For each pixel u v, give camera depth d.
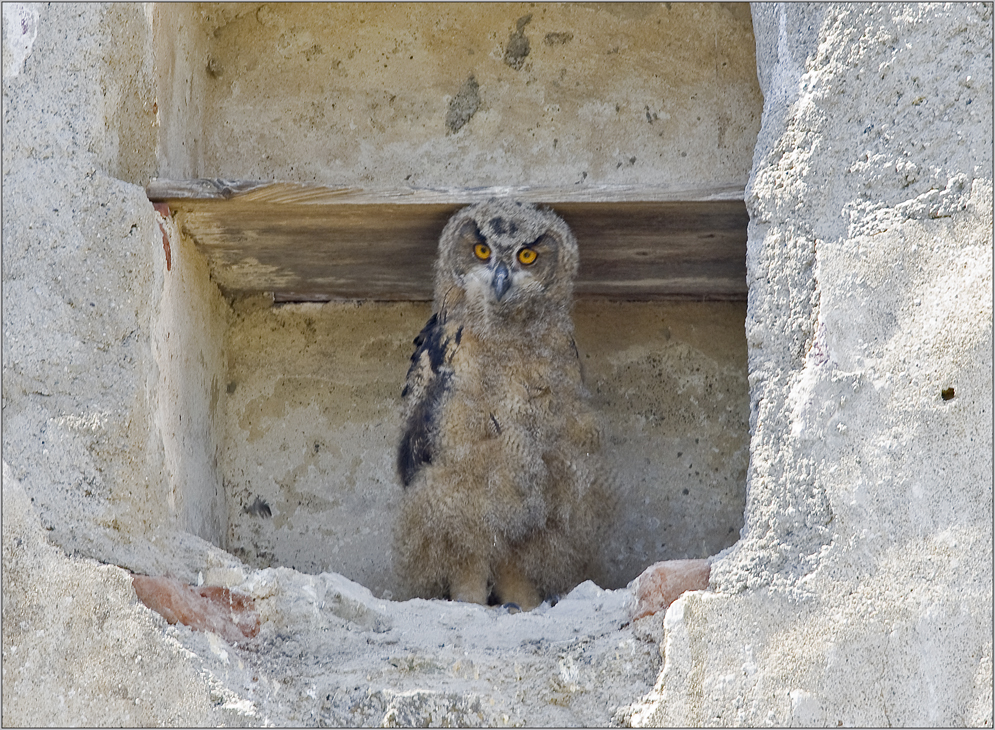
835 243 6.74
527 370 8.56
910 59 6.77
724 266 9.12
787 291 6.89
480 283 8.37
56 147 7.55
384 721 6.39
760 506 6.61
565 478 8.49
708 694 6.31
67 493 6.97
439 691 6.49
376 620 7.25
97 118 7.62
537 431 8.44
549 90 10.02
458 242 8.47
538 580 8.73
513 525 8.42
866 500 6.31
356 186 8.17
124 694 6.56
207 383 9.12
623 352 9.82
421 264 9.23
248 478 9.65
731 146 9.77
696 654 6.39
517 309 8.49
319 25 10.03
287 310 9.98
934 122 6.63
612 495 8.82
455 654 6.77
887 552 6.21
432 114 10.04
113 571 6.78
